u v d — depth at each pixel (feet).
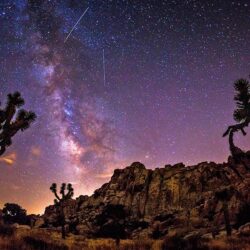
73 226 140.77
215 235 90.63
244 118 35.86
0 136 46.09
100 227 125.29
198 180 148.87
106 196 164.25
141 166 177.47
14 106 47.34
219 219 110.73
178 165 171.53
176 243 55.26
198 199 140.97
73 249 49.88
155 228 123.03
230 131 35.88
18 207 167.84
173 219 123.44
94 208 161.58
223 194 91.35
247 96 36.63
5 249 37.55
